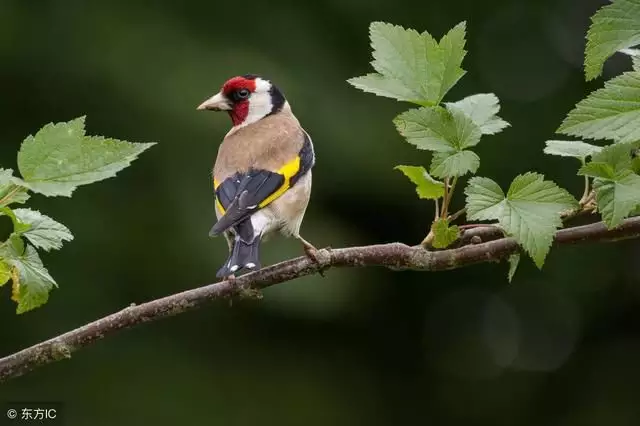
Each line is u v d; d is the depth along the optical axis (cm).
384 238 1467
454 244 524
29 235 487
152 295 1310
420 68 489
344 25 1496
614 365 1605
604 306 1611
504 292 1608
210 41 1381
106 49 1324
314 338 1479
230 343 1417
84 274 1306
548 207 464
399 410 1544
